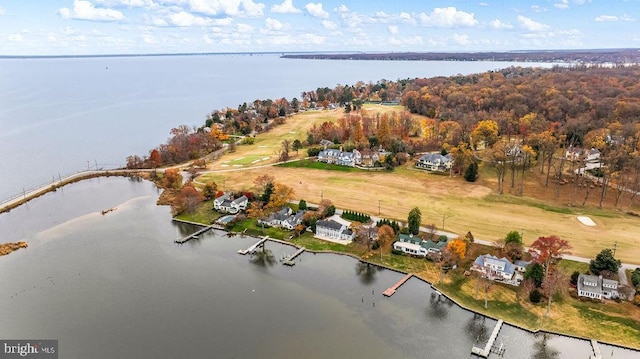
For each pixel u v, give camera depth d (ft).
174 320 305.94
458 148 625.82
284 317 310.04
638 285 325.83
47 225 469.57
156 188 599.98
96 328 296.51
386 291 339.77
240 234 444.55
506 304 320.70
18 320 304.30
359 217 458.09
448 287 343.87
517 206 492.95
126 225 469.57
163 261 390.21
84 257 395.96
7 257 394.93
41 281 354.33
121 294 337.31
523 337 287.89
